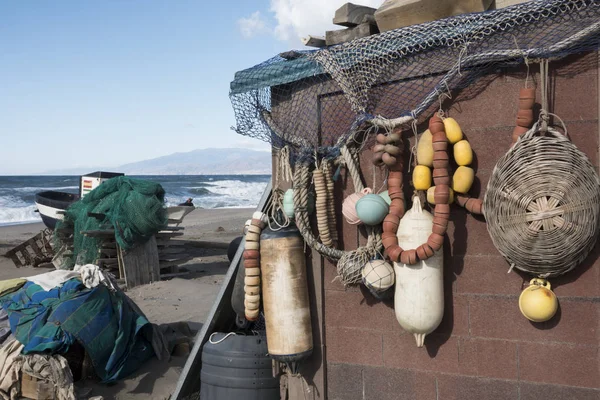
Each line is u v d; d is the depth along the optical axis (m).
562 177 3.31
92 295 5.91
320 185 4.13
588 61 3.49
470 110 3.80
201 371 4.64
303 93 4.38
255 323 5.01
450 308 3.91
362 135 4.18
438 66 3.85
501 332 3.78
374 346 4.18
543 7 3.43
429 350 3.99
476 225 3.81
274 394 4.47
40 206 15.94
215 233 20.56
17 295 6.19
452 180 3.74
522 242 3.41
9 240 20.28
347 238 4.27
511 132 3.69
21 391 5.36
